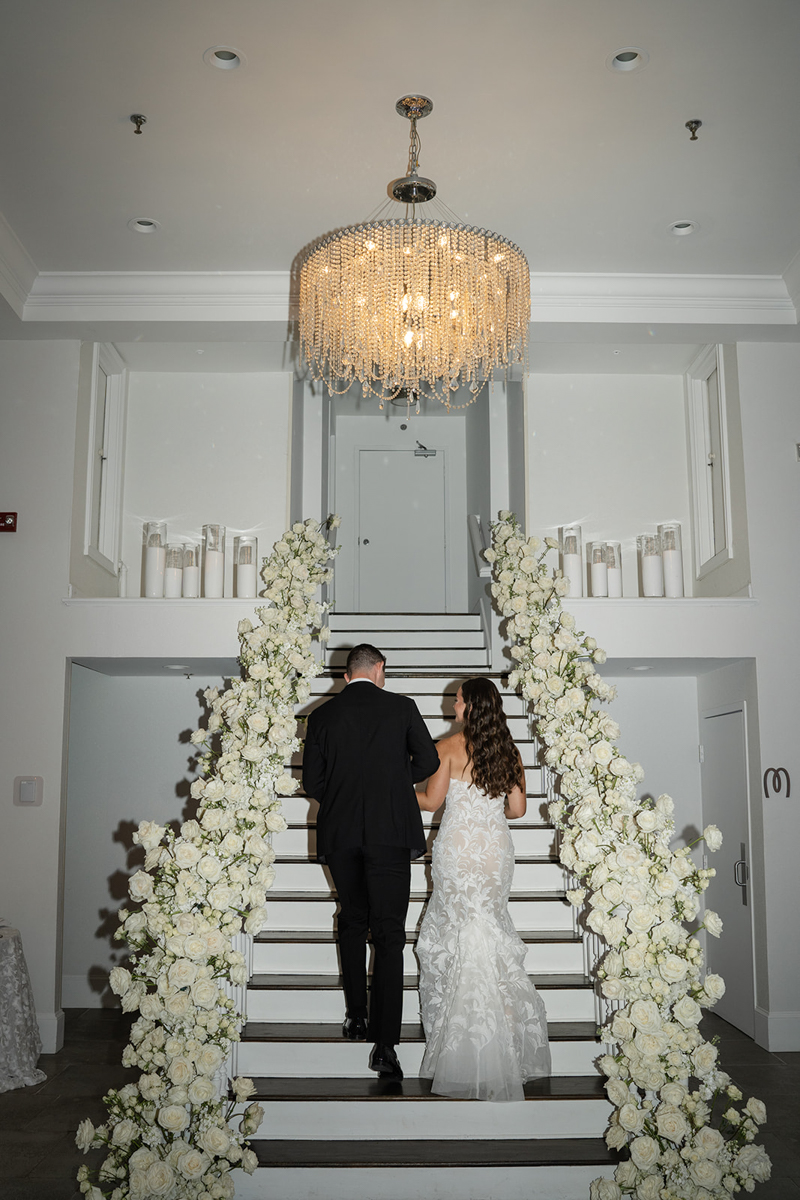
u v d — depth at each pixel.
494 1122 3.49
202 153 4.09
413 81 3.62
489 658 6.59
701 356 6.35
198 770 6.39
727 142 4.04
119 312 5.31
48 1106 4.27
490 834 3.66
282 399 6.65
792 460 5.63
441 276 3.72
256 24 3.33
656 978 3.46
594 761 3.99
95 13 3.26
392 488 9.09
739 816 5.68
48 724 5.28
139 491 6.56
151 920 3.48
